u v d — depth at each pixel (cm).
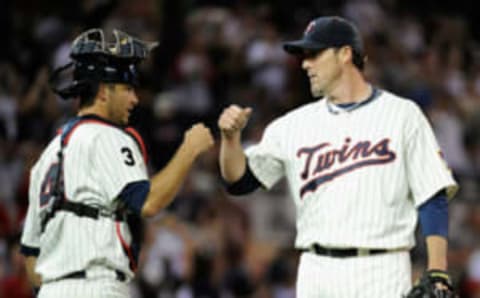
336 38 2492
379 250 2391
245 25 7300
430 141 2439
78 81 2433
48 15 6700
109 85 2427
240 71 6925
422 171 2406
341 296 2394
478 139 6888
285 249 5659
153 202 2364
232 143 2538
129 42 2439
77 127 2411
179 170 2392
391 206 2405
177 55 6762
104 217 2366
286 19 7550
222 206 5812
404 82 7112
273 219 6031
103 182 2367
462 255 5928
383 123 2450
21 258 4431
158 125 5875
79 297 2333
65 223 2364
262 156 2556
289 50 2531
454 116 6931
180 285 5100
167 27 6788
